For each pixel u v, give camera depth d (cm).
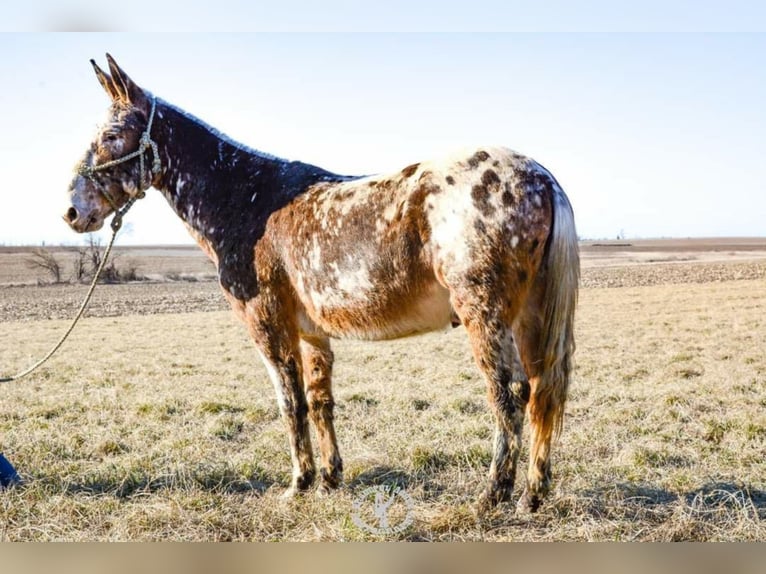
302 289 471
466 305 407
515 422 412
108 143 500
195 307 3164
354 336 470
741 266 5266
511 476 425
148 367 1251
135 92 521
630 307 2380
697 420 702
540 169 422
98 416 793
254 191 502
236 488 519
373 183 446
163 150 527
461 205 407
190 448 627
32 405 882
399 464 558
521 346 435
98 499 488
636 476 512
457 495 483
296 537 422
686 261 6419
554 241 411
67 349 1608
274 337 487
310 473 501
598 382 960
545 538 403
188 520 443
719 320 1828
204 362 1317
